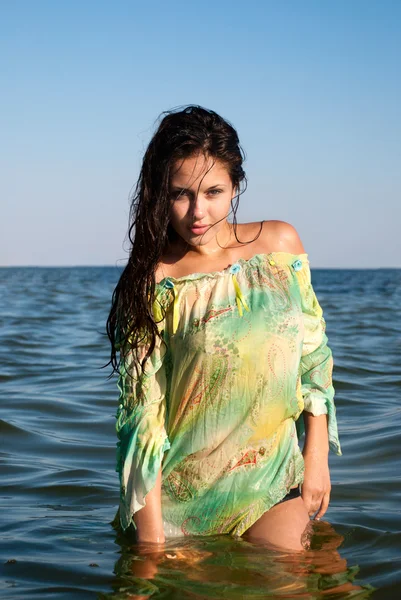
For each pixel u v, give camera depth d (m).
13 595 2.89
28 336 13.28
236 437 3.21
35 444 5.66
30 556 3.30
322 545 3.41
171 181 3.11
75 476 4.80
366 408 6.94
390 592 2.86
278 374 3.17
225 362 3.14
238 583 2.91
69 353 11.05
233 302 3.17
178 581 2.93
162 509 3.34
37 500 4.29
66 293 33.34
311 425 3.40
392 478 4.66
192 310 3.18
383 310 21.06
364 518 3.85
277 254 3.31
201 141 3.05
